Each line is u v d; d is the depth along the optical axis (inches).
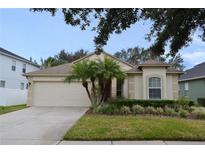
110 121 387.9
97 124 356.2
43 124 388.5
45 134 304.2
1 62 970.7
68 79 598.2
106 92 605.3
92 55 804.0
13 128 350.3
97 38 254.5
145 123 362.3
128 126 335.9
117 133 291.1
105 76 547.2
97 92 601.3
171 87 715.4
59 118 466.3
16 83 1071.0
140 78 735.1
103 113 525.0
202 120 422.9
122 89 759.1
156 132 293.3
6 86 998.4
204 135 279.9
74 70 587.5
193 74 1002.7
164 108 541.3
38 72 778.2
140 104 579.5
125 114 513.3
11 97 856.9
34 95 769.6
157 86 707.4
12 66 1047.0
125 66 791.7
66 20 241.8
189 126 334.3
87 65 580.7
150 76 710.5
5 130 333.4
